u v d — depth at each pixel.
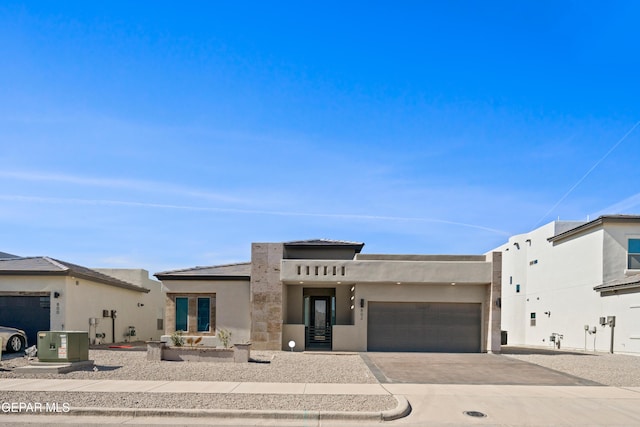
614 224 25.61
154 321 36.00
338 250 27.05
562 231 30.45
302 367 16.38
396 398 11.04
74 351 15.34
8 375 13.99
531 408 10.43
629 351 22.91
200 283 24.88
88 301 25.62
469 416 9.77
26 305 23.25
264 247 23.64
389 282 23.34
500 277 23.02
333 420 9.49
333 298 26.20
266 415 9.60
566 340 28.95
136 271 33.75
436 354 22.00
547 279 31.66
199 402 10.47
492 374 15.13
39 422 9.20
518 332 35.47
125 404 10.24
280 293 23.31
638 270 25.16
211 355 17.75
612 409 10.41
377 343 23.58
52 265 23.98
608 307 24.80
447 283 23.33
